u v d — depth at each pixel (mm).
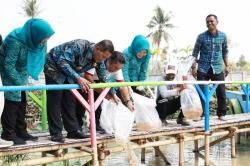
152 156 7414
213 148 8203
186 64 6836
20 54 4449
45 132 5762
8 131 4559
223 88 7461
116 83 4980
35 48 4504
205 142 6566
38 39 4418
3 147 4352
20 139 4660
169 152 7836
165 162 6773
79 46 4785
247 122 7625
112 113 5289
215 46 7277
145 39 5984
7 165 4547
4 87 4027
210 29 7219
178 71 6758
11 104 4520
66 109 5062
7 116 4535
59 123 4867
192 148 8227
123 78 5738
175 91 6484
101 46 4727
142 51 5934
